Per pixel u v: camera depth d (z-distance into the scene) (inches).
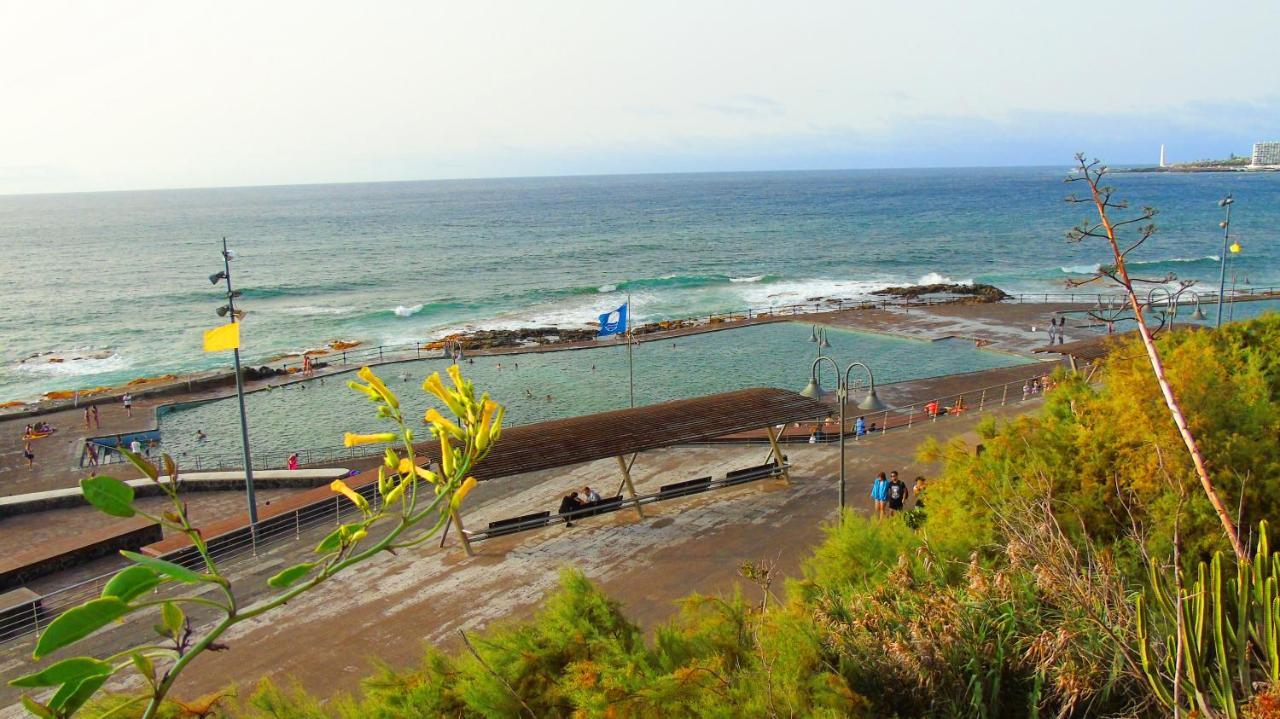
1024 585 295.4
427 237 5290.4
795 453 880.9
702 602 339.9
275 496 943.7
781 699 266.5
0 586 663.1
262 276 3523.6
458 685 305.7
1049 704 267.9
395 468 103.3
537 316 2527.1
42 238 5821.9
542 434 699.4
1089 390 561.6
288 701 307.3
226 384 1713.8
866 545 408.8
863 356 1809.8
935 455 533.0
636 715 268.8
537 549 649.6
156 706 77.8
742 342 1990.7
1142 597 215.8
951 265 3486.7
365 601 573.9
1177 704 198.5
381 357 1916.8
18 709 458.9
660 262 3814.0
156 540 774.5
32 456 1256.2
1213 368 470.6
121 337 2342.5
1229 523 212.4
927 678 276.5
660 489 743.1
